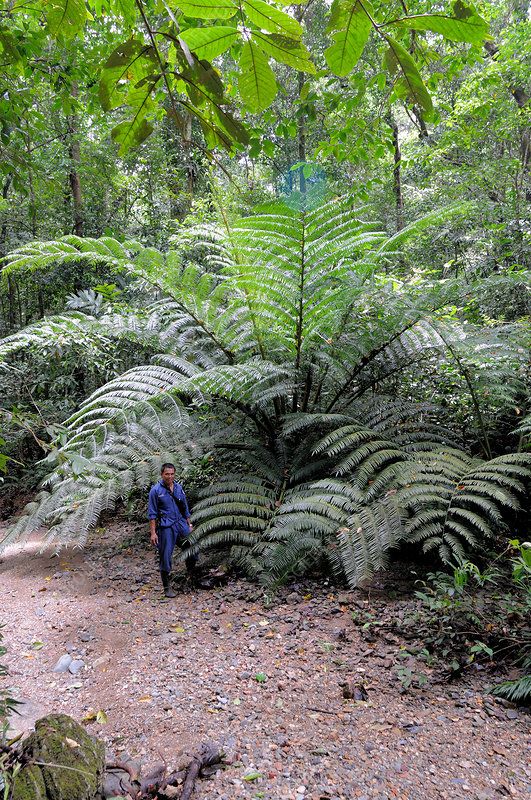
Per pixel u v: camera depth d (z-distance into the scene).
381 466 4.86
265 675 3.10
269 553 4.13
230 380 4.51
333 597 4.02
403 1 1.54
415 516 3.80
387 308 4.81
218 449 6.19
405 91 1.00
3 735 2.09
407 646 3.23
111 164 10.75
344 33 0.89
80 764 2.01
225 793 2.17
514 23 8.60
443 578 3.60
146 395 4.79
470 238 7.98
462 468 4.12
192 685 3.08
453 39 0.92
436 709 2.67
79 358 7.80
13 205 9.88
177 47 0.90
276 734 2.56
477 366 4.74
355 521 3.89
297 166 4.80
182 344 5.40
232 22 1.06
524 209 7.73
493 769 2.24
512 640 3.03
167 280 5.21
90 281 9.91
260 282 4.83
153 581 4.89
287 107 7.80
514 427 4.96
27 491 8.29
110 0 1.62
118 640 3.77
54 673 3.38
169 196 11.29
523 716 2.57
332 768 2.29
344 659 3.19
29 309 12.55
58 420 7.86
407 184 12.83
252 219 4.63
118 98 1.06
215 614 4.02
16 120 2.83
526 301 6.73
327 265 4.81
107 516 7.00
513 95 8.87
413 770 2.26
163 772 2.29
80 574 5.26
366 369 5.57
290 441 5.52
